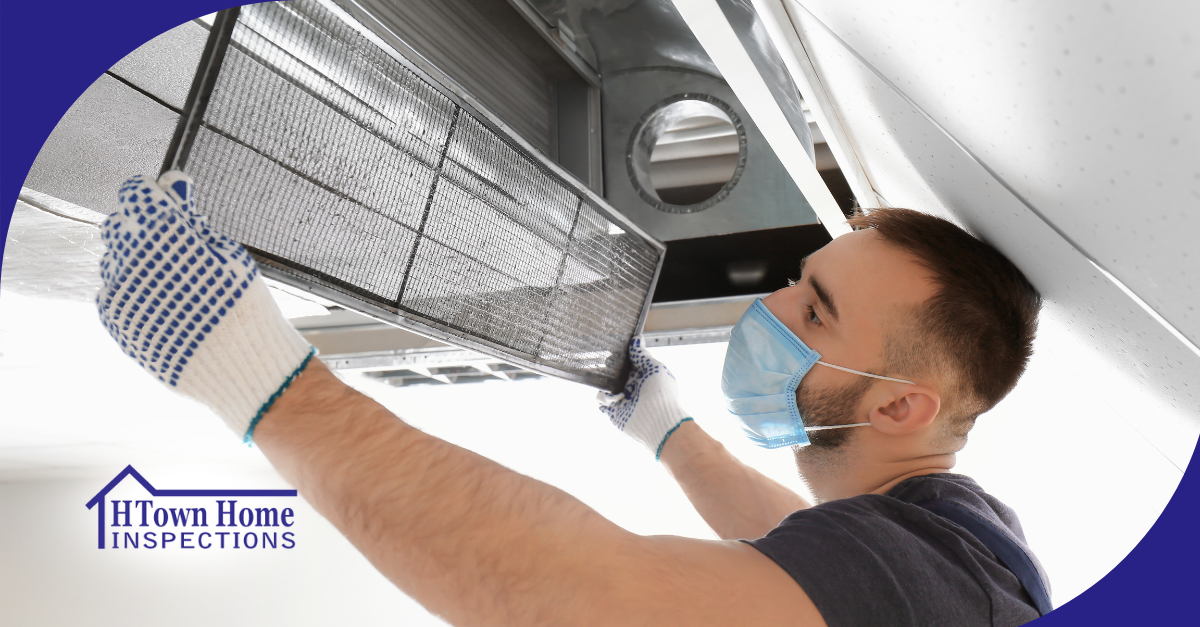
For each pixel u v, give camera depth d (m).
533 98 1.65
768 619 0.61
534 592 0.60
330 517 0.66
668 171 2.04
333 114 0.83
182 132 0.69
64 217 1.04
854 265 1.03
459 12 1.37
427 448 0.67
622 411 1.47
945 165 0.83
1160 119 0.46
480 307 1.11
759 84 0.77
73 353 2.95
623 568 0.61
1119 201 0.57
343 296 0.89
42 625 5.87
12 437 4.61
